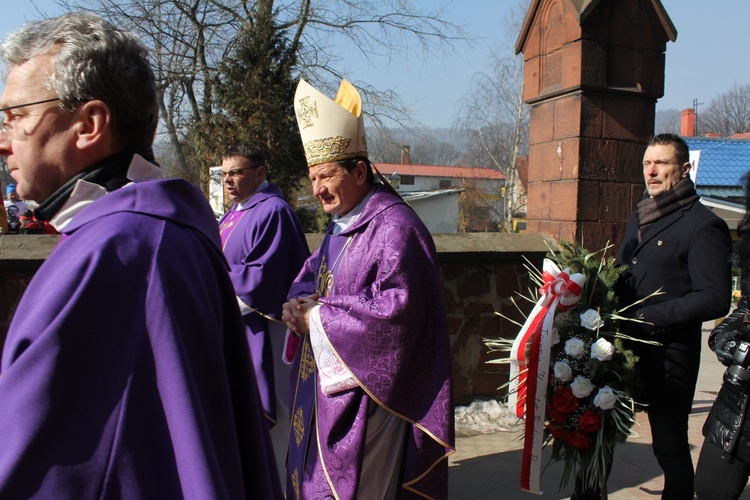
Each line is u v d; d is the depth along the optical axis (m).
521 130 27.92
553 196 4.28
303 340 2.44
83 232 0.91
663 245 2.53
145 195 0.97
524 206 35.56
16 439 0.79
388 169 45.72
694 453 3.58
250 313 3.25
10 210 8.04
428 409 2.11
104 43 1.00
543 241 4.29
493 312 4.31
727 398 2.26
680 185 2.55
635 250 2.64
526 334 2.52
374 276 2.19
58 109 1.00
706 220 2.45
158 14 14.08
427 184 46.91
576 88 3.99
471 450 3.67
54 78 0.98
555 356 2.53
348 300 2.12
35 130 1.00
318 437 2.17
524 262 4.34
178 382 0.85
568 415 2.51
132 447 0.84
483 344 4.31
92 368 0.84
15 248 3.55
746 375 2.18
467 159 44.84
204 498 0.82
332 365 2.12
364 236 2.24
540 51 4.33
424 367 2.13
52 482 0.80
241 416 1.08
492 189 40.03
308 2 14.23
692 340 2.49
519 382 2.60
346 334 2.08
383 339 2.05
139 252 0.89
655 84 4.14
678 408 2.48
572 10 3.95
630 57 4.09
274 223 3.34
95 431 0.83
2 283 3.53
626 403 2.48
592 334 2.49
